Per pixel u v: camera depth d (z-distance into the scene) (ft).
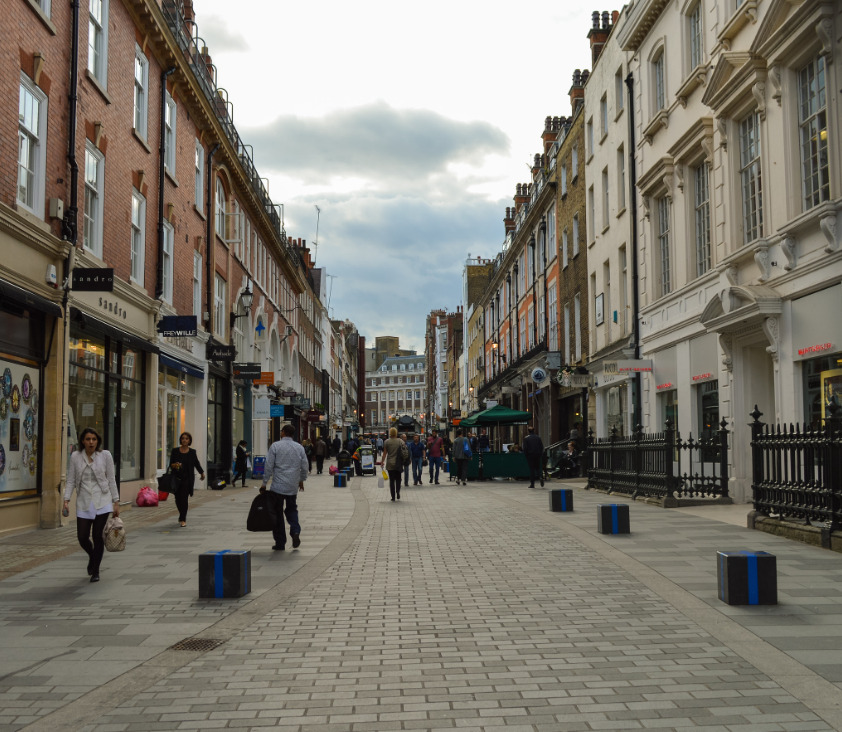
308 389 182.91
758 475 38.86
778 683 16.06
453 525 44.45
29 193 43.75
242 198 102.89
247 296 97.30
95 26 53.52
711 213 58.29
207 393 82.99
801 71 44.68
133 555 34.17
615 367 66.80
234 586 25.14
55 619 22.43
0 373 39.93
